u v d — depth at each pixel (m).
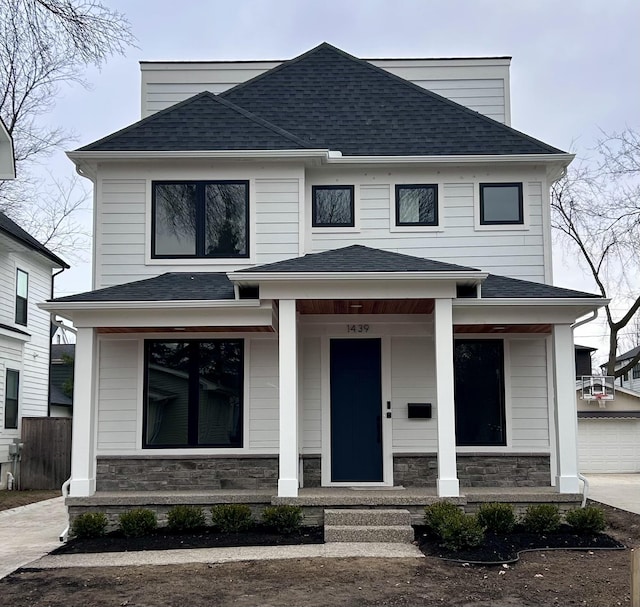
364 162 12.81
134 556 9.04
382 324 12.44
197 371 12.13
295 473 10.40
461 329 12.12
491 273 12.86
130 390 12.05
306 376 12.33
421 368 12.38
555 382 11.12
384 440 12.17
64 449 19.22
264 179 12.76
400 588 7.53
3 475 18.95
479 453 12.12
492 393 12.38
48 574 8.27
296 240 12.66
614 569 8.38
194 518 10.23
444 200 13.01
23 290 20.78
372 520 10.01
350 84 14.79
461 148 13.21
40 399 22.11
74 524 10.20
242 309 11.01
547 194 13.02
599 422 25.91
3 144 10.19
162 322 11.10
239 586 7.62
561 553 9.12
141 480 11.83
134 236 12.64
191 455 11.88
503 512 9.98
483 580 7.86
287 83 14.84
